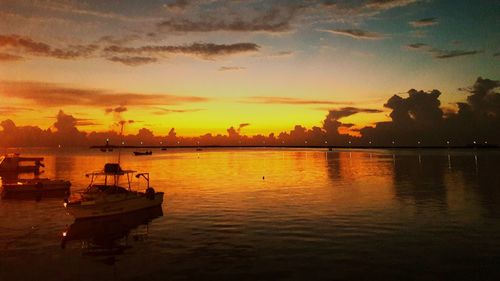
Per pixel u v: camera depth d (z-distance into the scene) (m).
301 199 39.62
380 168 88.44
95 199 30.11
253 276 17.41
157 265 19.17
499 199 37.94
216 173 77.25
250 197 41.53
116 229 27.02
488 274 17.31
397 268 18.16
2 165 79.69
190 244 22.81
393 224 27.09
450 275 17.23
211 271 18.14
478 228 25.67
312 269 18.16
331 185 52.75
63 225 28.81
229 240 23.53
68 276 17.89
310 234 24.59
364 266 18.48
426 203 36.03
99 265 19.34
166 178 65.81
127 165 109.44
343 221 28.31
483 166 91.38
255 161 135.12
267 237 24.06
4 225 29.00
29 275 18.05
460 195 41.06
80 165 110.00
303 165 105.62
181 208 34.97
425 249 21.06
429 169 82.88
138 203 32.84
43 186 47.62
